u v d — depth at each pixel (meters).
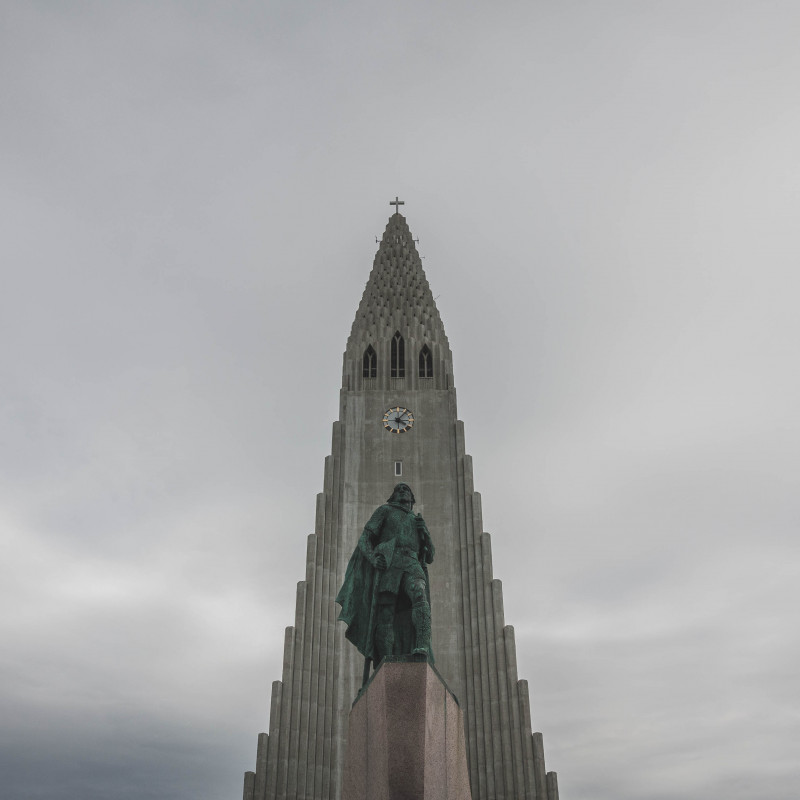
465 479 61.59
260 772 48.97
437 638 56.28
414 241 80.31
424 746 15.91
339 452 63.19
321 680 53.25
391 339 70.44
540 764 50.44
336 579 57.75
